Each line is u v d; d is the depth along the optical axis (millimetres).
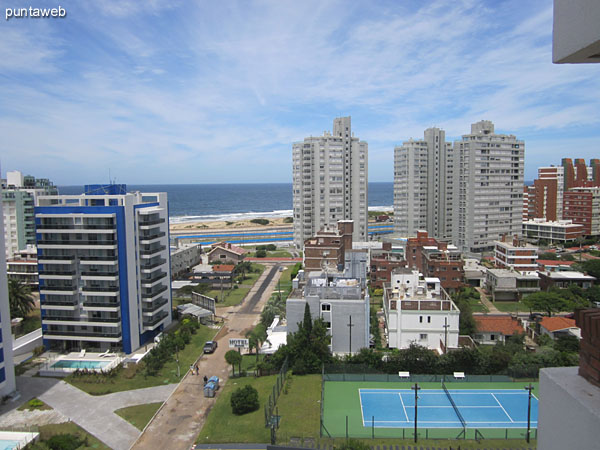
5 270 62344
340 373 66438
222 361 76500
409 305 74438
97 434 54375
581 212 194000
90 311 77250
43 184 149750
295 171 174875
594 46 7859
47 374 70250
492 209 167250
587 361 9094
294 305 71500
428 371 66375
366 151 177625
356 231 177625
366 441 50312
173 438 53500
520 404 58531
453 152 170125
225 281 128875
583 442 8266
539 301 89875
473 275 120375
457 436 51188
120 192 85312
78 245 75750
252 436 52594
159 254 86688
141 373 70750
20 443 50188
